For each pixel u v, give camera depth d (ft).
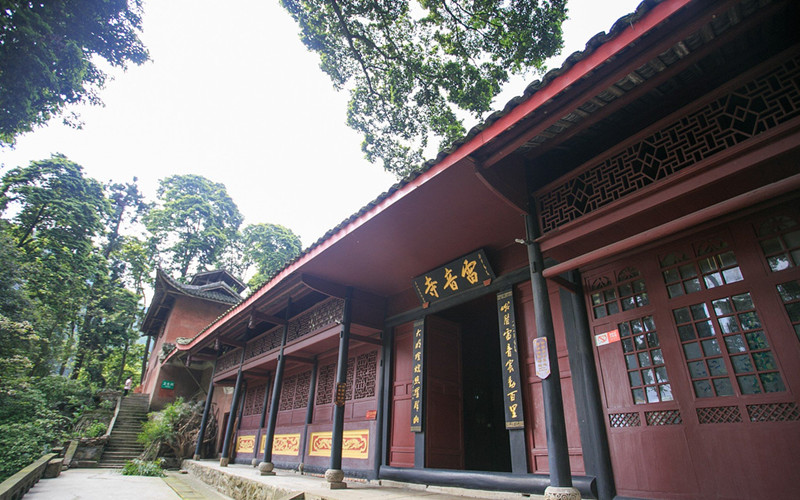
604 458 14.90
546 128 13.48
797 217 12.62
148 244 109.60
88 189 81.35
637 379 15.06
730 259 13.87
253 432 41.91
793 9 11.58
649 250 15.88
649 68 12.17
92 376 88.38
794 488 11.01
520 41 35.42
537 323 14.82
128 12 24.08
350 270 24.72
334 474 21.81
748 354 12.73
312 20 38.40
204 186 127.34
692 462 13.00
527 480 16.60
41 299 68.28
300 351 33.78
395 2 35.45
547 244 15.43
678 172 12.24
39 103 23.65
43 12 21.63
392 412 25.09
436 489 20.10
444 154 15.44
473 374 27.48
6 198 71.51
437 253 22.48
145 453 49.37
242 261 125.39
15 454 36.60
